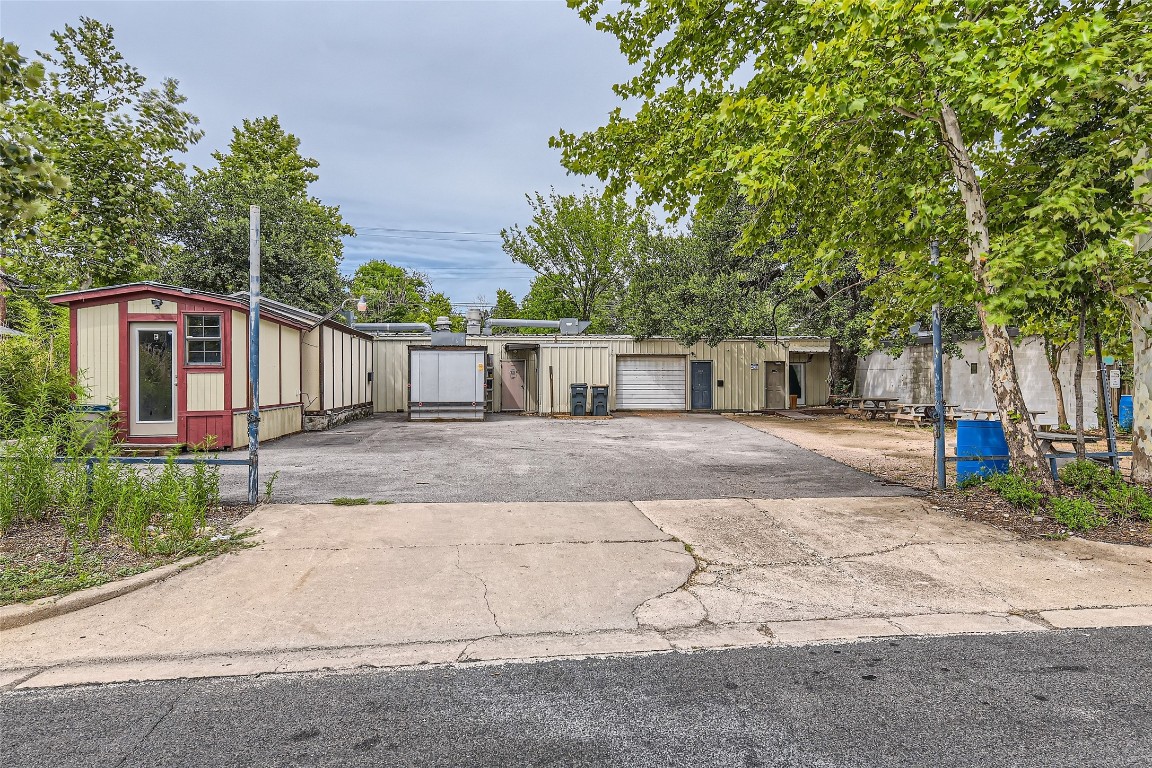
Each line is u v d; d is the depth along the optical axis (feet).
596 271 119.65
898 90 19.19
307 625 12.07
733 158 19.19
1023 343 46.62
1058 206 17.08
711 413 66.13
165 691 9.62
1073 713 8.94
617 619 12.53
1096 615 12.77
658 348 68.03
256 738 8.29
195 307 34.24
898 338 52.44
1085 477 21.27
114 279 39.65
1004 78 15.51
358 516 19.70
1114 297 21.70
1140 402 21.76
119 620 12.18
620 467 29.73
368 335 61.46
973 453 23.90
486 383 66.08
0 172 10.86
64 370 33.65
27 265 35.99
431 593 13.71
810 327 62.54
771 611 13.00
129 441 33.73
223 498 21.77
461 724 8.66
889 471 28.60
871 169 25.07
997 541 17.70
